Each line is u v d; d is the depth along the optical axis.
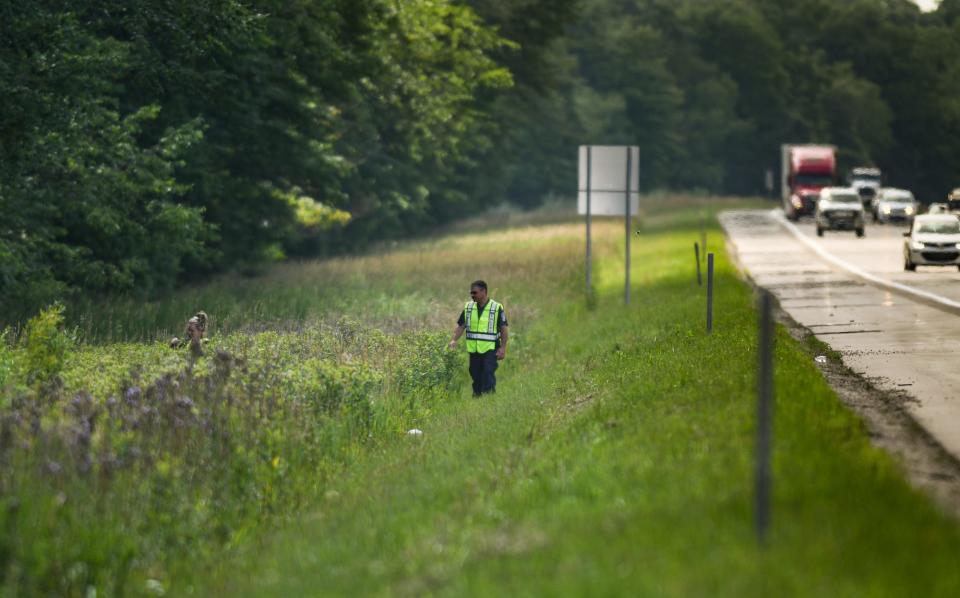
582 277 115.12
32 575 26.30
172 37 97.00
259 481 34.50
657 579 20.28
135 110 103.31
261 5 113.00
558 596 20.16
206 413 36.19
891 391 47.34
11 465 30.22
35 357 48.12
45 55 82.31
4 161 82.31
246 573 27.69
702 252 135.88
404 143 186.88
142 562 28.52
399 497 32.53
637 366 51.78
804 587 19.77
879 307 85.50
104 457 30.36
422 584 22.66
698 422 34.09
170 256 99.06
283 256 144.62
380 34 147.00
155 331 72.81
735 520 23.58
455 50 189.75
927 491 29.36
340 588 24.09
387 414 47.38
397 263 135.25
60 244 87.12
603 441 34.25
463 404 52.56
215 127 115.56
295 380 44.31
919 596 19.88
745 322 66.25
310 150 123.50
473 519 27.48
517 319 79.94
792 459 28.14
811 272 123.06
